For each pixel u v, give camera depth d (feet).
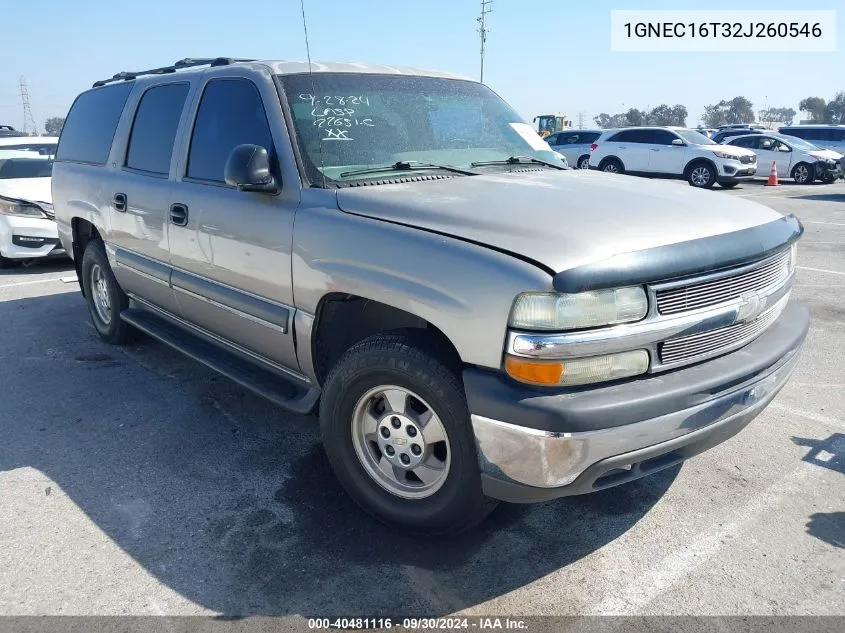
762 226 9.46
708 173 66.03
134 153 14.84
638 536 9.73
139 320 15.69
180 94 13.47
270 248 10.53
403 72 12.95
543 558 9.28
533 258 7.73
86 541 9.61
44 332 19.11
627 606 8.38
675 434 8.06
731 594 8.55
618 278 7.63
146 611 8.27
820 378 15.47
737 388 8.67
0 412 13.84
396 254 8.73
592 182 10.77
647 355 8.05
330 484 11.09
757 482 11.09
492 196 9.48
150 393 14.76
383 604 8.41
